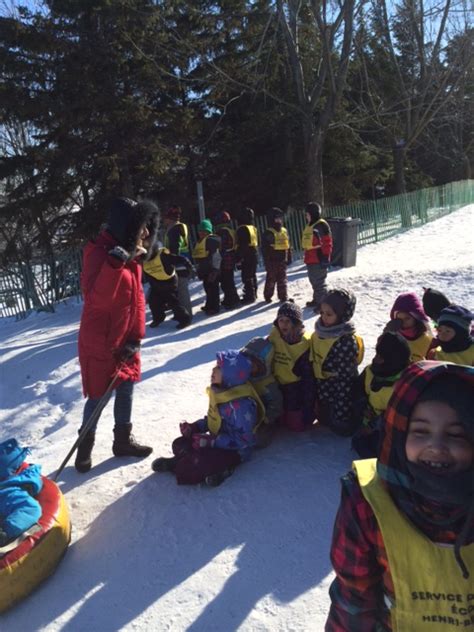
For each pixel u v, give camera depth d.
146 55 15.08
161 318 8.50
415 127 22.52
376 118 22.12
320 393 3.80
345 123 17.45
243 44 18.38
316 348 3.72
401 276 9.70
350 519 1.36
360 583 1.38
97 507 3.34
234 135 19.28
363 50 21.41
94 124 15.05
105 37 15.35
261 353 3.69
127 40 15.01
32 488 2.97
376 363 3.30
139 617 2.47
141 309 3.70
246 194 20.55
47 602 2.60
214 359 6.38
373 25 20.70
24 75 15.01
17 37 14.44
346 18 15.34
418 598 1.29
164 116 16.11
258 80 16.97
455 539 1.26
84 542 3.03
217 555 2.81
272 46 16.52
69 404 5.87
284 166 20.14
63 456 4.18
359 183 24.48
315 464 3.54
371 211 17.91
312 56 18.59
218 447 3.46
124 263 3.35
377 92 24.17
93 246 3.46
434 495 1.21
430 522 1.26
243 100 19.25
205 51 17.66
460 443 1.19
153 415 4.76
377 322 6.96
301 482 3.36
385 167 26.00
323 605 2.41
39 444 4.85
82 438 3.56
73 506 3.37
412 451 1.22
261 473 3.49
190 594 2.57
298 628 2.31
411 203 20.73
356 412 3.70
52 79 15.37
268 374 3.76
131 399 3.89
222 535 2.96
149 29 15.78
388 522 1.29
